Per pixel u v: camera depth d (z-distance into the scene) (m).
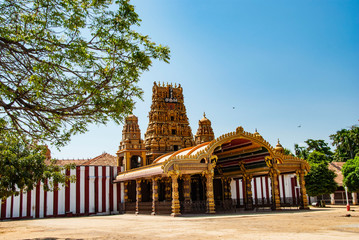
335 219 18.44
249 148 32.16
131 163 44.75
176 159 25.83
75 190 37.53
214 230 14.12
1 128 11.22
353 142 57.97
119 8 9.79
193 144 47.25
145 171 30.98
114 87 10.75
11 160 19.92
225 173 36.25
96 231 16.23
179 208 27.27
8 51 9.42
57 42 9.42
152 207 29.64
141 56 10.19
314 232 12.39
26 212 34.34
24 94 9.72
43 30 9.15
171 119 47.09
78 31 9.66
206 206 27.27
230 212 28.89
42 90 9.59
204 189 38.97
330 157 65.88
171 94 47.81
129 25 10.04
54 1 9.11
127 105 10.93
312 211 27.20
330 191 40.69
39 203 35.22
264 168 30.73
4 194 19.94
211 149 27.38
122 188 40.62
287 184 47.03
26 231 17.73
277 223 16.75
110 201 39.47
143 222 21.28
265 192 45.53
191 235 12.59
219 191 40.06
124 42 10.07
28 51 9.33
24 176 20.44
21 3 9.12
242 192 43.59
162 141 44.50
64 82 9.91
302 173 31.50
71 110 10.20
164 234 13.41
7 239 13.58
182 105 48.69
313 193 40.78
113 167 40.69
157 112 46.25
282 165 30.55
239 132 28.64
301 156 65.50
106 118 11.15
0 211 33.03
